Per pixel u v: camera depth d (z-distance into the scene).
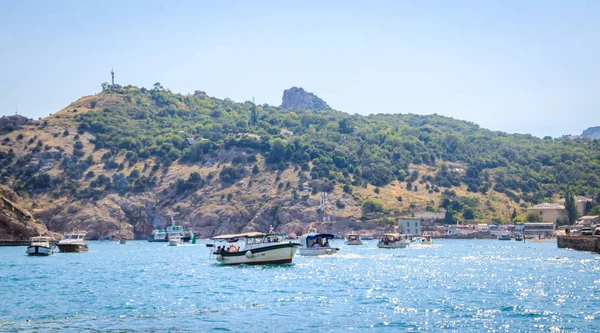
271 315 57.84
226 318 56.41
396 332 50.44
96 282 87.00
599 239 149.75
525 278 88.31
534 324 52.94
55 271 107.06
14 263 128.75
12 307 63.16
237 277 91.56
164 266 118.56
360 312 59.16
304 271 101.31
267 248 111.19
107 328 52.22
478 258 138.12
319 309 60.94
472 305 62.72
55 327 52.66
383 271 101.38
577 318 55.31
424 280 86.56
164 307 62.81
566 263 118.31
